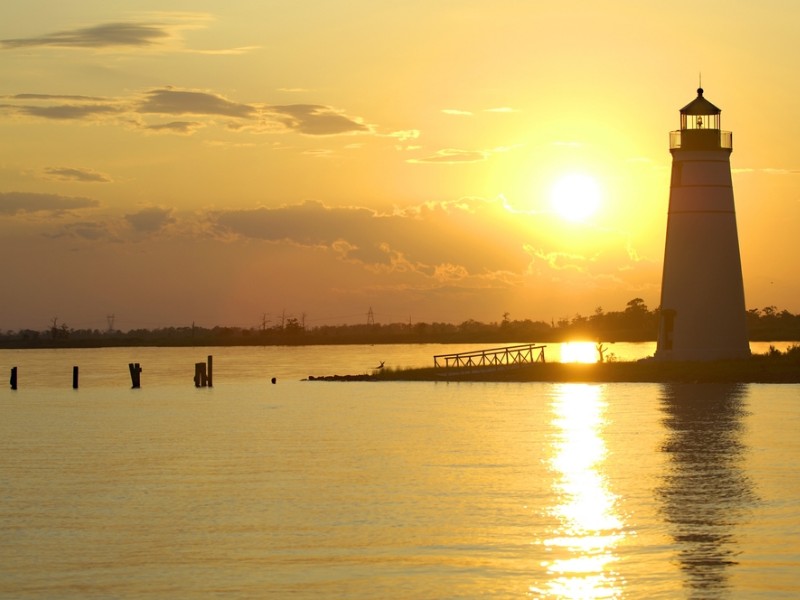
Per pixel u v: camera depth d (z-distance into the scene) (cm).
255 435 9544
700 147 14475
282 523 5738
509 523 5659
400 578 4725
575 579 4684
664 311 14775
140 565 4962
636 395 12269
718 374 13638
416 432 9419
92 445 9031
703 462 7375
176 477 7200
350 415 11188
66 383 19025
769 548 5103
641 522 5622
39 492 6700
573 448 8200
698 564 4869
